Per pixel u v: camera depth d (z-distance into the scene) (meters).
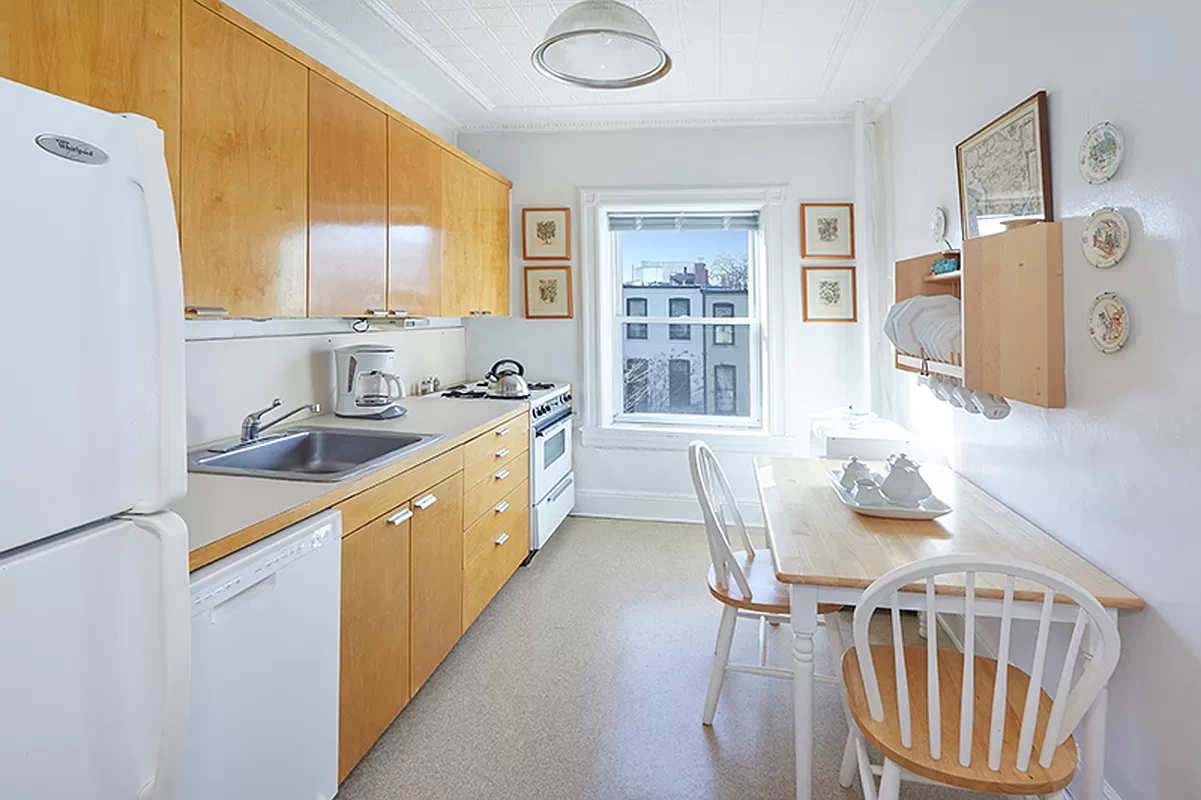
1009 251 1.85
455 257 3.26
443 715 2.12
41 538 0.73
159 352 0.86
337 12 2.60
